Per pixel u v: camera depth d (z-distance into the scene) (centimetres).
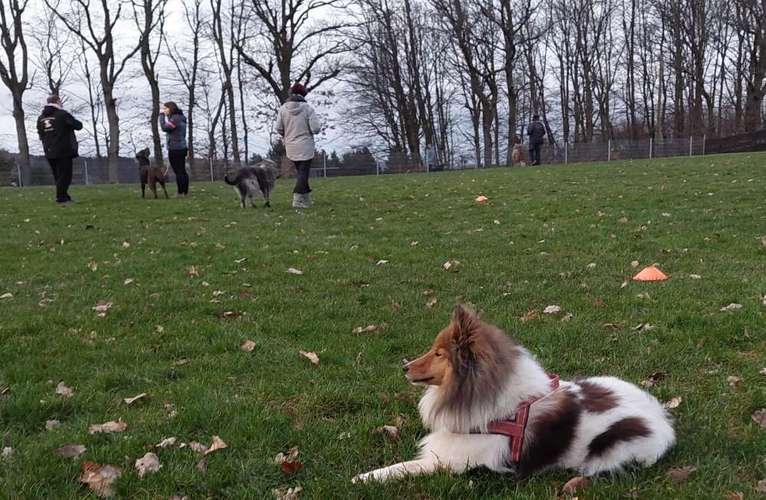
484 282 634
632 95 3969
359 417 349
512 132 3128
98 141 3816
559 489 266
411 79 3819
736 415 336
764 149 2872
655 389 368
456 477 279
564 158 3012
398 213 1033
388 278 656
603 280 618
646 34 3806
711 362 407
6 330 512
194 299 602
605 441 274
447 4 3155
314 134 1114
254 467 297
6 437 335
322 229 912
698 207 929
